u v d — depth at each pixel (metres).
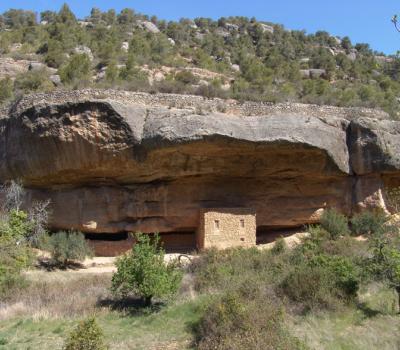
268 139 20.08
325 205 23.42
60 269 19.59
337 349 9.77
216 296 12.27
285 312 11.32
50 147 20.58
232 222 21.59
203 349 9.70
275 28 67.69
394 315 11.44
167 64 38.56
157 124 19.98
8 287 15.32
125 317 12.49
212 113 20.77
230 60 47.94
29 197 22.64
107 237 23.88
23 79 32.19
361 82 43.47
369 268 12.98
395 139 22.17
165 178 22.19
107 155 20.30
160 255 13.98
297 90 33.19
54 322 12.18
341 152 21.98
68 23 51.31
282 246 19.72
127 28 54.88
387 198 23.08
